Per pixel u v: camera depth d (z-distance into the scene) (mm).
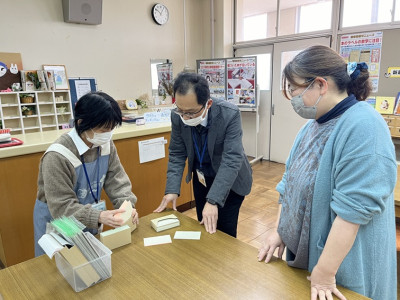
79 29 3980
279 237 1094
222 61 4805
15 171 1859
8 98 3518
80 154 1242
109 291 893
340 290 870
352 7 3916
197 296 859
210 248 1107
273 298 844
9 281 953
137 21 4547
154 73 4852
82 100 1146
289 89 938
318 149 917
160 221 1272
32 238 1994
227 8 5086
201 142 1505
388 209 899
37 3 3607
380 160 756
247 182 1611
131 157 2422
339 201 803
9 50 3479
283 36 4609
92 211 1173
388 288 958
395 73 3670
